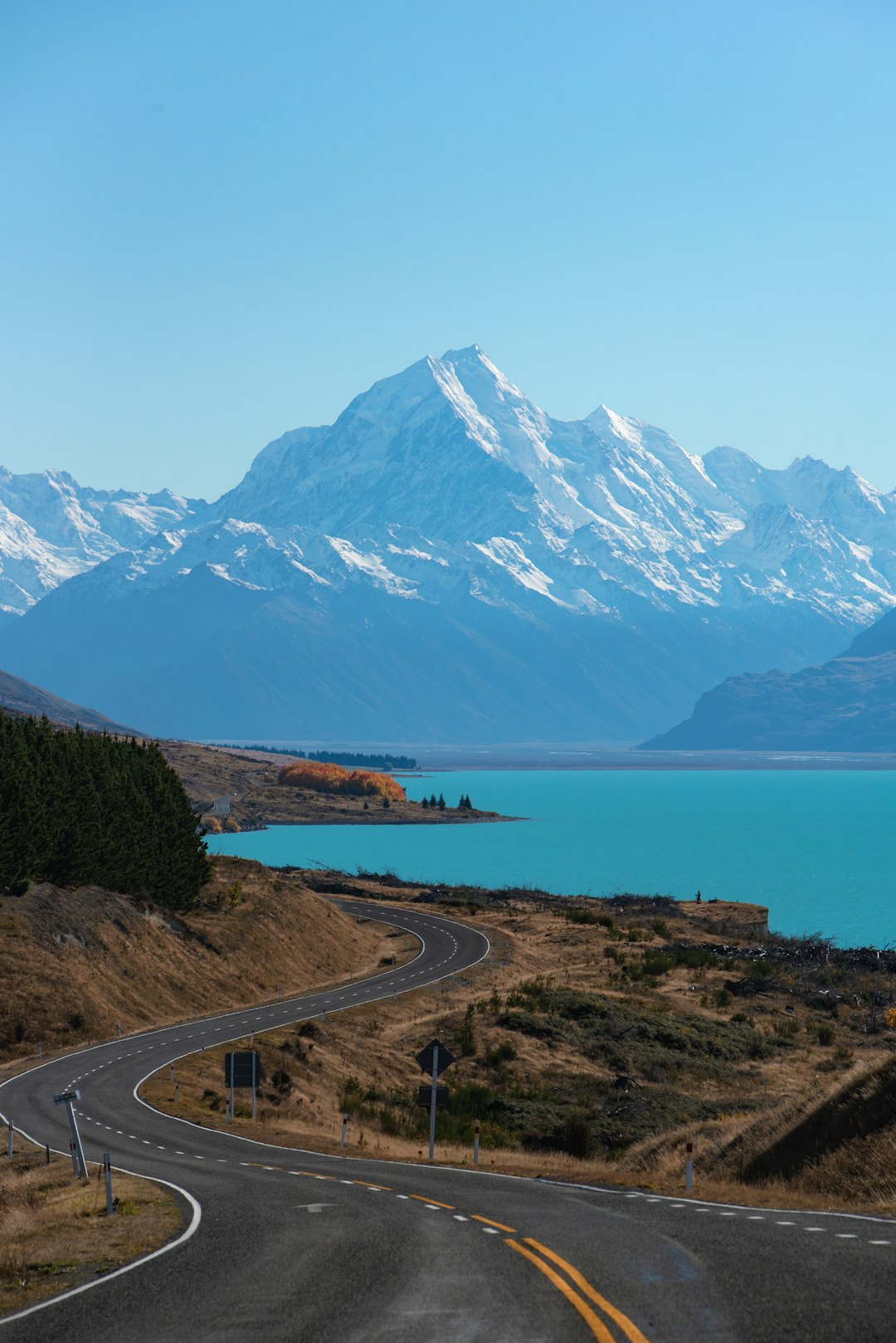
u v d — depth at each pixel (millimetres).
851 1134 37625
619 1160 50188
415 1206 27625
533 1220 25094
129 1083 59812
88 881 98562
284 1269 20750
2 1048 72375
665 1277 19250
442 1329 16734
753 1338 16016
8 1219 28453
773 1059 79125
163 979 91188
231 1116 52000
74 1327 17922
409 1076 70688
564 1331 16438
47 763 96250
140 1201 29156
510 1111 63656
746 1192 32375
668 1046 79062
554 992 89188
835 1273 19281
